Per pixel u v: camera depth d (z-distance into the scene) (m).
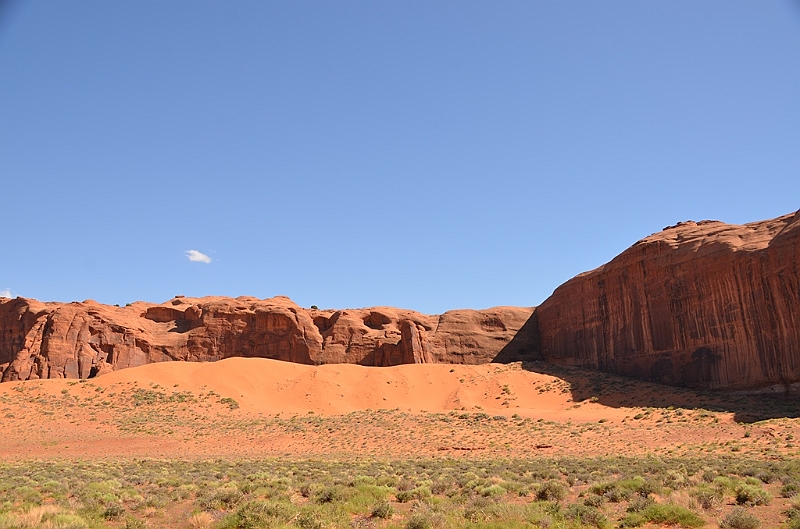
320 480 25.98
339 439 56.50
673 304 70.81
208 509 18.09
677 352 69.12
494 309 111.88
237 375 81.25
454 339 106.31
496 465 35.16
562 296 94.50
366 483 24.22
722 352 63.50
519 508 15.77
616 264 81.69
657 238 77.06
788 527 14.26
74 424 60.59
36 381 74.06
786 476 23.55
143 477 28.45
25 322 107.50
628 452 43.78
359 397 78.12
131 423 61.53
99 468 35.28
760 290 60.03
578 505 16.61
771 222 65.19
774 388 57.62
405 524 14.50
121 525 15.98
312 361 102.62
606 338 81.31
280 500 18.39
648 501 16.69
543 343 100.31
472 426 59.75
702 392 63.19
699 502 17.48
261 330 106.69
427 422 62.50
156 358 104.25
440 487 22.84
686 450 42.16
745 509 16.67
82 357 94.75
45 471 32.19
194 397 72.12
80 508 16.95
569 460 38.19
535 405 71.88
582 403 68.94
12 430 57.56
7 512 15.66
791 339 56.53
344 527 14.12
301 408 73.50
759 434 44.56
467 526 13.86
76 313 98.56
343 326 106.75
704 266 67.12
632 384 70.94
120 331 101.56
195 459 45.09
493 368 88.56
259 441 56.41
